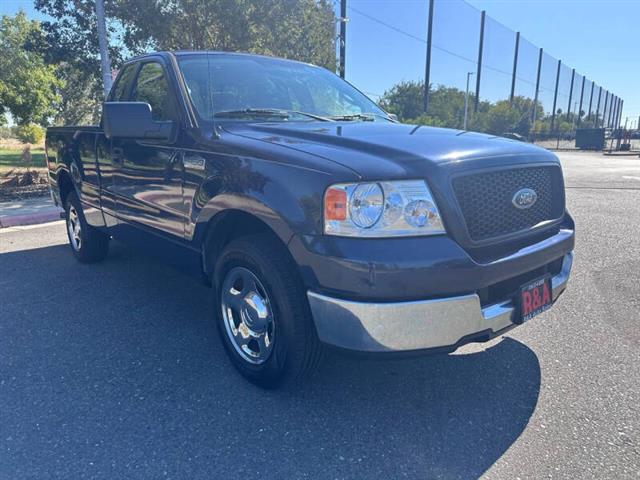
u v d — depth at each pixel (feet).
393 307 7.07
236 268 9.16
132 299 13.87
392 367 10.13
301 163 7.86
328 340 7.64
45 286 14.93
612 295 14.32
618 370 10.05
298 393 9.15
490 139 9.28
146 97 12.46
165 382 9.51
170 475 7.06
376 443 7.79
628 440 7.83
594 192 36.65
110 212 13.88
